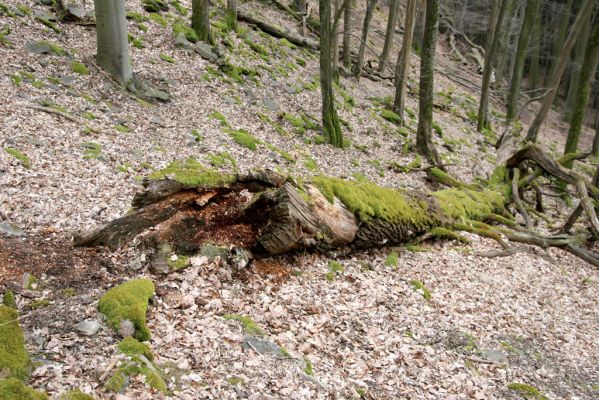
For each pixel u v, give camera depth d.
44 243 5.23
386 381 4.44
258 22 19.56
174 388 3.44
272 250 5.79
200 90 12.76
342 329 5.13
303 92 16.23
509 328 6.29
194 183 5.60
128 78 11.23
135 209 5.52
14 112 8.19
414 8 16.73
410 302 6.19
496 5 22.67
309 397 3.81
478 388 4.71
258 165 10.09
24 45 10.50
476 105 25.58
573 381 5.40
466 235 9.50
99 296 4.44
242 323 4.54
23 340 3.37
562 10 31.66
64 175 6.99
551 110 33.44
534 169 12.83
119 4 10.60
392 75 22.45
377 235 7.24
